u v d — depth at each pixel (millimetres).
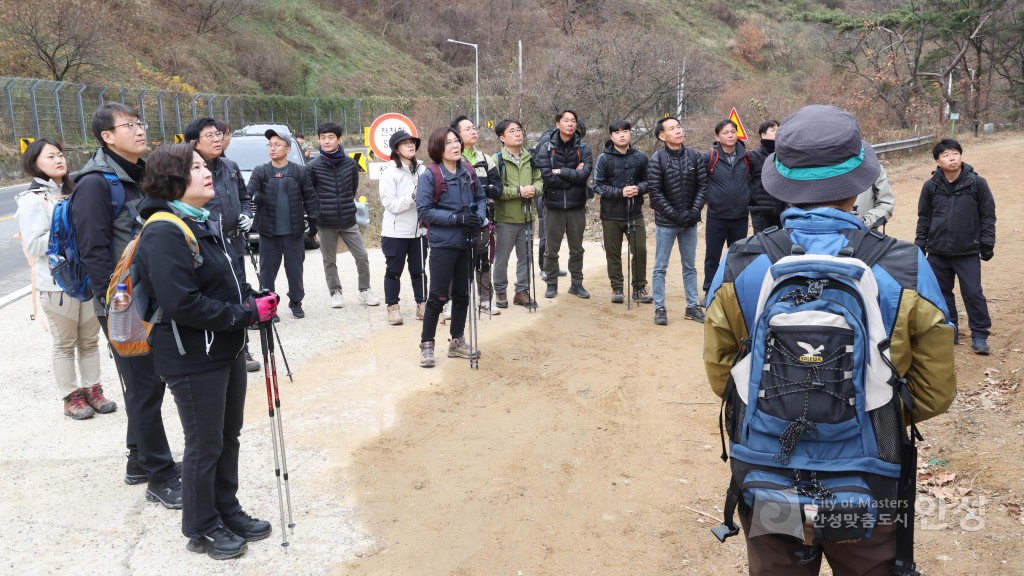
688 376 6219
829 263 2012
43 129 30609
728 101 27672
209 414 3494
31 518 3977
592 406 5641
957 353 6590
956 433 4938
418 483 4426
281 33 58125
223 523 3766
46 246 5020
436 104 47312
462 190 6332
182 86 44062
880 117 32469
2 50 34875
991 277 9266
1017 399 5363
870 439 2014
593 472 4633
